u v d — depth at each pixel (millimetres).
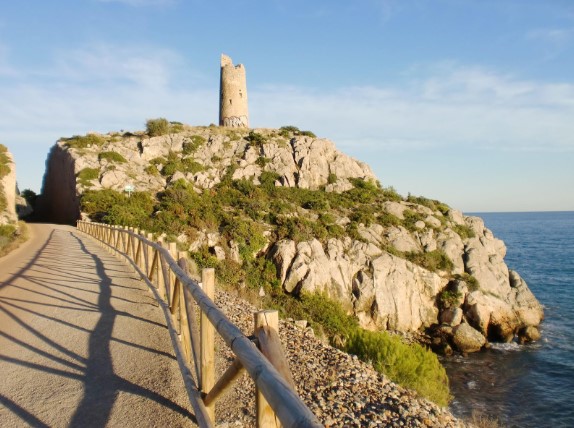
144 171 44938
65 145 50781
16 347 6410
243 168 46625
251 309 10547
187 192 38719
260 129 59312
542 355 24375
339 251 30266
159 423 4137
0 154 50656
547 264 64562
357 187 47031
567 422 16422
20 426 4082
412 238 34562
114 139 52219
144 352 6152
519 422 16469
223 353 6727
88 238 27734
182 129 56875
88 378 5230
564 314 33812
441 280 30688
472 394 19109
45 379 5211
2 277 13000
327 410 5680
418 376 8648
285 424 1727
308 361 7449
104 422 4160
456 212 41500
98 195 37500
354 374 7035
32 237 29453
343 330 24422
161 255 8188
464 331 26141
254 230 30375
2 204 40781
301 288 26828
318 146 50688
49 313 8414
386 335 10266
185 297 4945
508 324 28438
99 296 9961
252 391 5316
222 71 61125
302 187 45344
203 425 3641
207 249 28906
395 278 29047
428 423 5695
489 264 33281
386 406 6074
